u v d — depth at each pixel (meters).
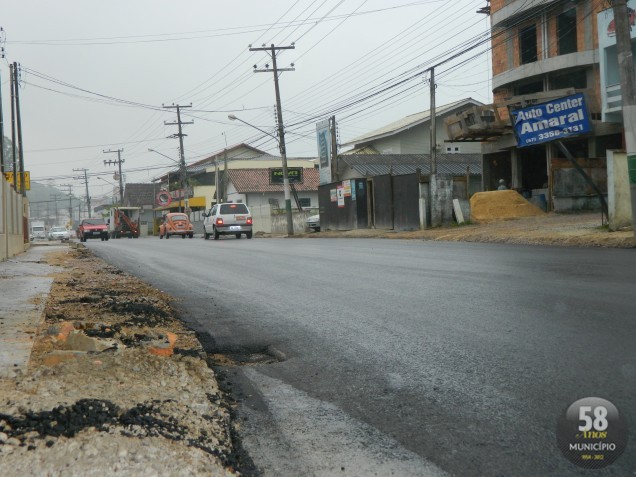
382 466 3.17
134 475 2.73
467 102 45.50
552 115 20.41
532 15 27.69
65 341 5.37
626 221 16.17
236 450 3.43
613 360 4.66
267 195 58.03
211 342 6.23
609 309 6.47
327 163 38.19
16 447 2.91
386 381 4.63
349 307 7.68
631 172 14.15
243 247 21.70
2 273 12.88
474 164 43.38
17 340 5.27
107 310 7.71
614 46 22.70
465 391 4.25
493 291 8.16
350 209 31.34
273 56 34.75
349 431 3.69
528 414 3.74
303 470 3.16
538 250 14.03
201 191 68.88
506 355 5.02
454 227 24.34
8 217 18.94
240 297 9.09
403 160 42.84
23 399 3.63
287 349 5.82
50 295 8.84
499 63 30.31
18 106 30.09
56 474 2.67
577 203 25.11
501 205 25.55
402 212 26.97
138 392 4.11
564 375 4.39
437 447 3.37
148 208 82.19
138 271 13.88
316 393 4.47
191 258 17.36
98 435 3.14
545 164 29.73
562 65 26.62
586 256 11.99
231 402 4.33
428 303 7.58
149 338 5.82
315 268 12.48
